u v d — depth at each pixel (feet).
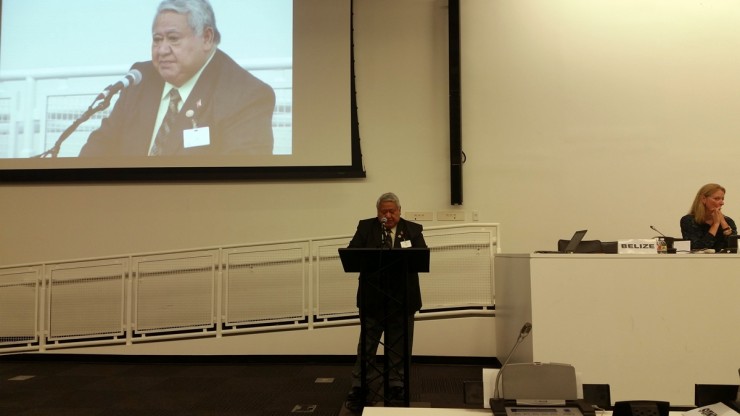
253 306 14.98
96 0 17.28
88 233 16.71
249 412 10.39
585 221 16.07
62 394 11.82
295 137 16.34
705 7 16.35
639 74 16.30
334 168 16.15
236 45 16.81
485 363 14.23
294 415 10.18
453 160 16.02
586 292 9.22
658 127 16.10
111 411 10.55
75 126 16.85
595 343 9.10
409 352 10.38
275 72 16.61
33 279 15.61
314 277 15.02
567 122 16.34
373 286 9.71
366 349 10.24
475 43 16.76
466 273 14.55
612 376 9.00
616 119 16.22
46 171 16.67
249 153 16.37
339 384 12.41
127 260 15.46
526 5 16.75
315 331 14.70
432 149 16.53
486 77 16.63
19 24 17.25
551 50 16.57
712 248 11.60
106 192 16.81
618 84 16.31
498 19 16.78
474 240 14.66
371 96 16.80
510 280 11.78
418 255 8.94
